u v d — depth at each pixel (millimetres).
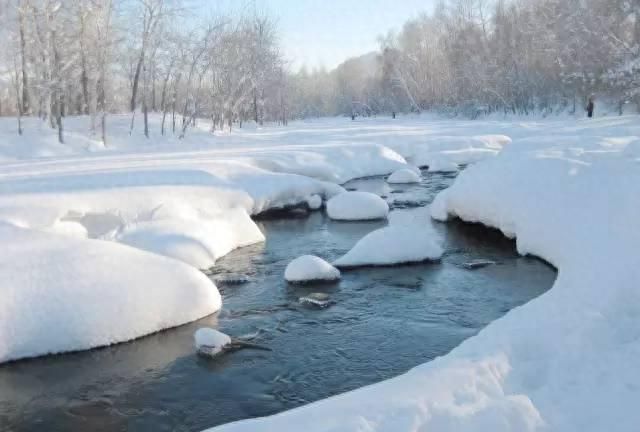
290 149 21812
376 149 22844
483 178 13102
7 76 30094
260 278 10031
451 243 12008
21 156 21328
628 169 10461
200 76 31891
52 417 5777
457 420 3855
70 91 31594
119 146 25344
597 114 41281
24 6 24922
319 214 15492
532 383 4578
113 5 27812
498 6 58531
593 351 5004
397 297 8977
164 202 11844
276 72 50188
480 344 5262
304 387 6285
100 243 8320
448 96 59844
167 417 5758
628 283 6234
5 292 7027
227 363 6875
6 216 10023
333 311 8469
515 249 11219
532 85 48344
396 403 4051
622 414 4066
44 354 6957
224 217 12391
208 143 27047
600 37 38375
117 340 7340
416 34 73812
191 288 8234
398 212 15477
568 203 10227
